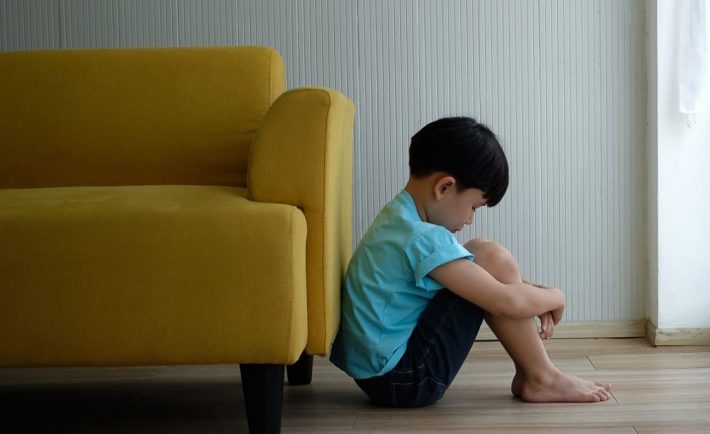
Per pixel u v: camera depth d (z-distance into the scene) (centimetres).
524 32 245
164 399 188
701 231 234
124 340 145
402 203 174
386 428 158
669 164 234
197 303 143
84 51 210
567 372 202
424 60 247
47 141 203
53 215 146
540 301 167
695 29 226
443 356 169
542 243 248
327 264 154
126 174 202
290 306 143
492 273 172
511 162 247
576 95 245
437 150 169
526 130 246
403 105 248
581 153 246
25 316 146
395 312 169
